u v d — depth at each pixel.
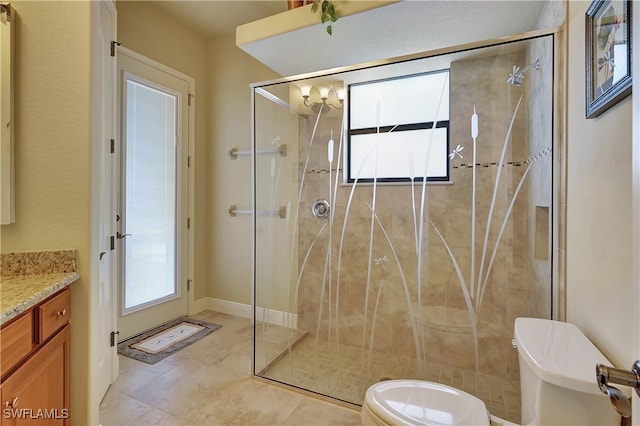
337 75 2.10
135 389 1.84
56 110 1.28
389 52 2.16
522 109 1.86
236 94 3.03
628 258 0.89
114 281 1.92
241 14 2.73
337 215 2.34
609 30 0.95
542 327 1.19
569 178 1.36
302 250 2.46
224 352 2.31
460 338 2.04
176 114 2.85
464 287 2.03
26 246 1.26
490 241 1.96
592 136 1.14
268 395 1.81
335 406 1.73
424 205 2.10
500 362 1.96
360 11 1.71
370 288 2.26
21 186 1.25
